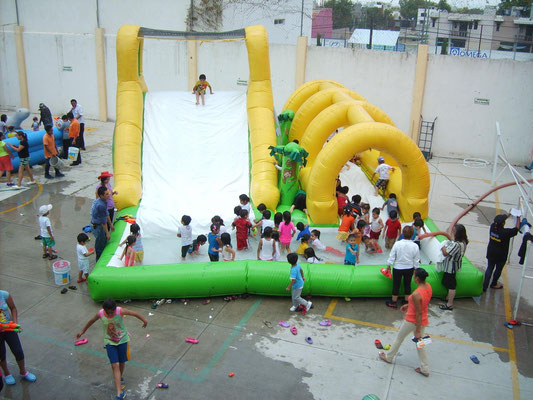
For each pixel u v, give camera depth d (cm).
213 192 1202
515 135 1955
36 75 2533
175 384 658
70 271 961
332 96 1452
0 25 2508
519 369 711
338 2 3644
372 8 3591
